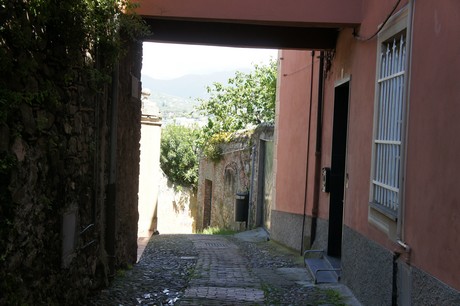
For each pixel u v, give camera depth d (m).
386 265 4.76
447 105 3.49
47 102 3.84
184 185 24.45
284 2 6.25
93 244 5.43
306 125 9.52
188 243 11.03
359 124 6.11
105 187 6.00
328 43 7.70
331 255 7.96
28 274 3.60
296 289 6.38
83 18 4.16
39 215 3.78
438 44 3.68
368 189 5.57
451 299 3.28
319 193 8.73
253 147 14.11
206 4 6.23
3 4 3.03
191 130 24.62
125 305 5.26
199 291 6.06
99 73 4.84
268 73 19.80
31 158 3.56
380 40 5.33
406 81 4.32
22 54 3.39
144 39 7.43
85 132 4.99
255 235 12.93
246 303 5.61
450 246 3.34
